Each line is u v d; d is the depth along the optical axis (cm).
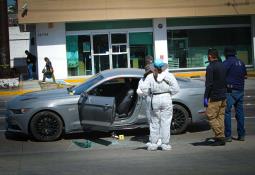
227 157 1006
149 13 3656
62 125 1294
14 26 5334
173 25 3800
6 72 3120
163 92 1088
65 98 1288
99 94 1309
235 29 3903
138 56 3791
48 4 3544
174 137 1296
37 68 3706
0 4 3148
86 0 3584
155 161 995
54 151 1174
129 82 1301
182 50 3841
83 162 1016
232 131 1358
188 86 1330
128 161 1005
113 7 3616
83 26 3712
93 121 1252
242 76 1148
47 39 3662
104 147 1198
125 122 1274
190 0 3688
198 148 1116
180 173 886
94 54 3744
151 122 1116
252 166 922
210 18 3856
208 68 1099
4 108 2162
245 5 3750
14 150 1210
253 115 1652
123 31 3756
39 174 920
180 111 1317
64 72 3691
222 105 1114
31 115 1283
